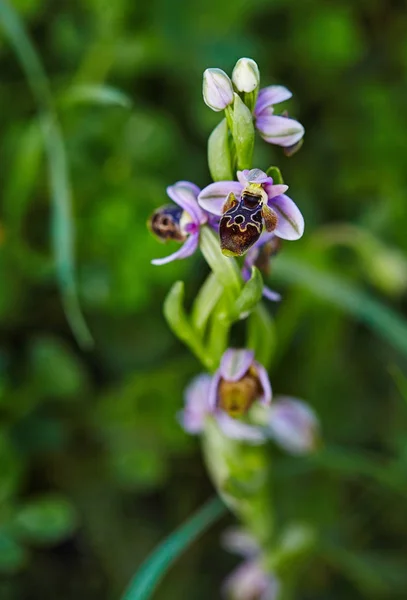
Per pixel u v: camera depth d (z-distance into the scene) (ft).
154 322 1.52
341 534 1.56
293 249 1.55
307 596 1.58
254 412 1.23
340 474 1.57
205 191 0.99
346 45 1.69
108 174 1.51
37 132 1.45
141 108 1.62
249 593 1.38
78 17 1.57
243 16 1.64
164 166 1.55
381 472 1.36
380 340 1.68
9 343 1.52
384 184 1.71
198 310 1.11
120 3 1.54
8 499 1.40
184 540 1.25
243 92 0.99
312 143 1.73
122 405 1.50
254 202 0.98
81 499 1.53
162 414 1.50
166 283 1.47
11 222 1.47
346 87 1.75
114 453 1.50
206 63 1.58
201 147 1.64
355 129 1.73
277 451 1.53
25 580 1.51
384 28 1.82
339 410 1.62
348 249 1.63
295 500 1.55
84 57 1.57
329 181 1.72
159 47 1.57
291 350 1.61
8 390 1.45
